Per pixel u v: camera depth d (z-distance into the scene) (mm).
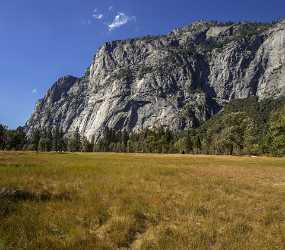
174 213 16141
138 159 66062
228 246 11812
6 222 12438
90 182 23969
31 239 11188
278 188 27109
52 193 19156
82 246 10938
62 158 57688
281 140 88750
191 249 11227
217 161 64875
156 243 11672
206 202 19234
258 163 59719
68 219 13680
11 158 49875
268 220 16141
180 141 186625
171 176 31531
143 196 19641
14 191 17516
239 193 23547
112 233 12422
